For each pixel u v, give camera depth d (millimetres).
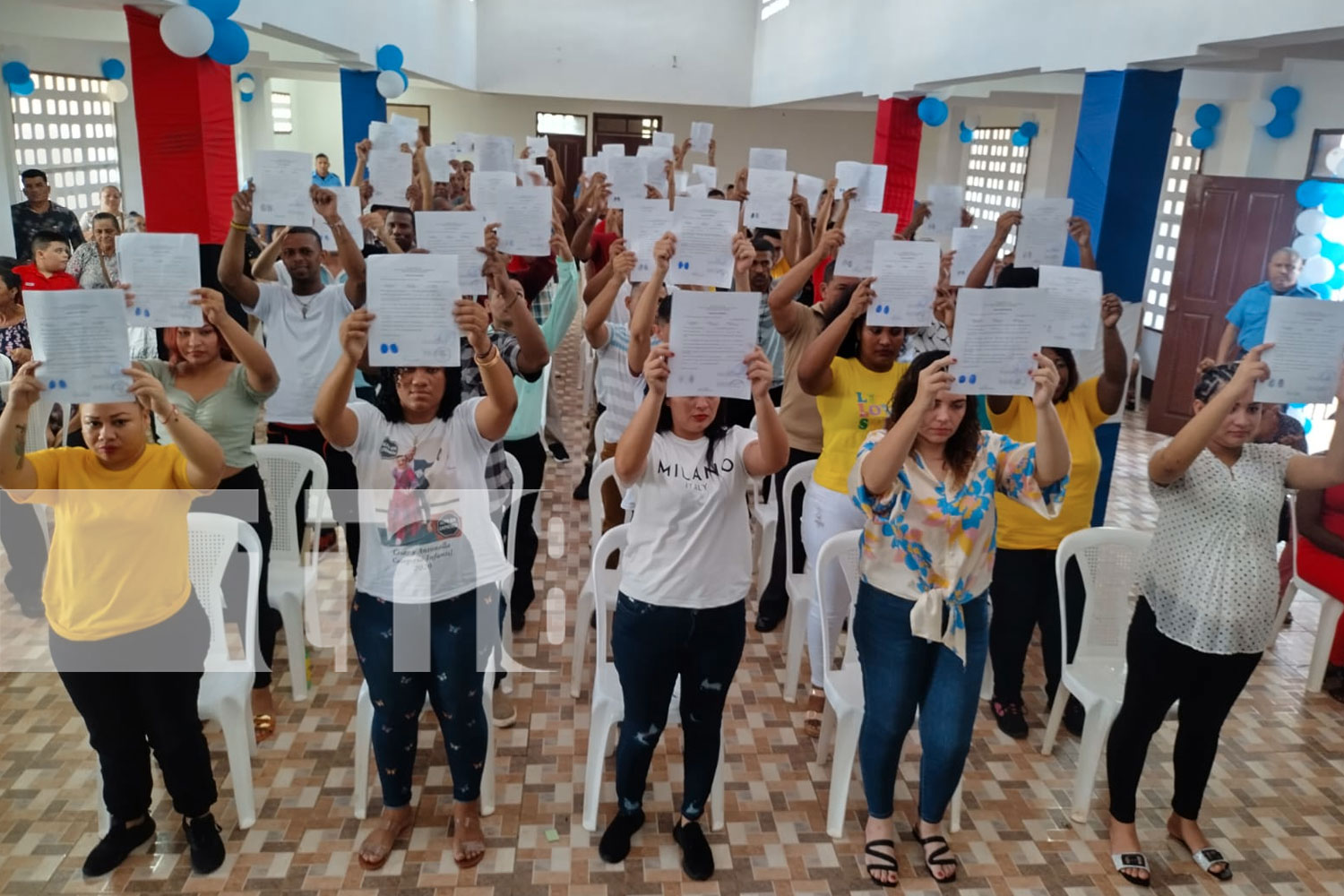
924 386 2332
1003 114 11555
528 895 2572
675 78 14242
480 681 2578
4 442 2195
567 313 4277
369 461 2408
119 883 2553
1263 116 6727
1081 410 3340
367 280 2232
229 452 3096
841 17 9648
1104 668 3090
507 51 13945
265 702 3211
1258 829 2988
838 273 3711
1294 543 3973
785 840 2832
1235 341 5863
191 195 5379
